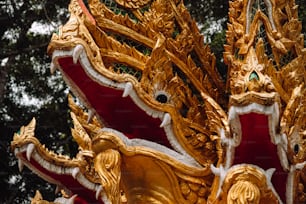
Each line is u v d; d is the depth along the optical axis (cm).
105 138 783
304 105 807
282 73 803
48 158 879
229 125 711
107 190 768
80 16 812
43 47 1593
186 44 854
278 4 829
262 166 731
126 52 834
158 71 815
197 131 824
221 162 743
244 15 820
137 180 801
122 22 845
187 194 796
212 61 880
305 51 844
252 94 681
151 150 793
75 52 771
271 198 726
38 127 1554
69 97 967
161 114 799
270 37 809
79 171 882
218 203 747
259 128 703
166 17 854
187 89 838
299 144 779
